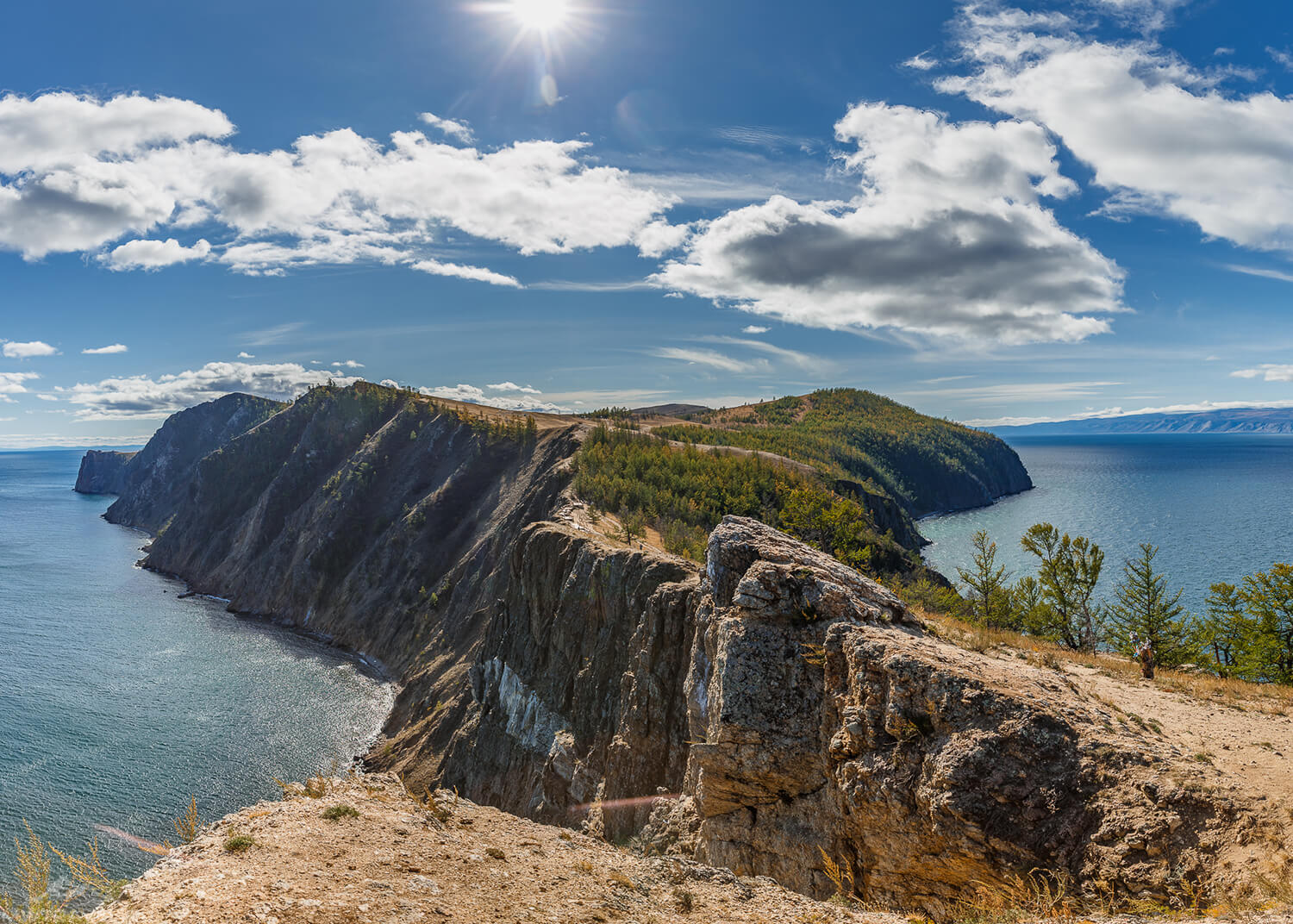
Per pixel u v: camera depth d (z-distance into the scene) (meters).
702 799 21.98
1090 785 15.19
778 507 133.12
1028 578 63.88
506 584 98.44
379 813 13.08
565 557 69.31
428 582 152.38
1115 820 14.31
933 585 79.62
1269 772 15.52
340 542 176.12
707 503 121.31
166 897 8.86
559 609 65.25
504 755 66.38
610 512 110.62
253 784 76.94
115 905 8.66
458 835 13.11
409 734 85.88
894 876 16.69
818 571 23.34
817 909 12.90
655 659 40.84
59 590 177.50
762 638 21.97
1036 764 15.80
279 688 109.06
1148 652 28.53
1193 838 13.41
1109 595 130.12
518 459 182.00
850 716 18.64
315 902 9.34
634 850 25.86
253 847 10.65
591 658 57.97
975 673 18.23
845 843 18.28
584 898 11.54
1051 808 15.06
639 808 37.38
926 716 17.47
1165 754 16.00
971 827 15.27
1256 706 23.00
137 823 67.81
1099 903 13.16
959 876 15.52
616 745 40.47
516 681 69.44
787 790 20.34
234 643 136.12
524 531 79.25
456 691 90.62
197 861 9.98
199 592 187.12
